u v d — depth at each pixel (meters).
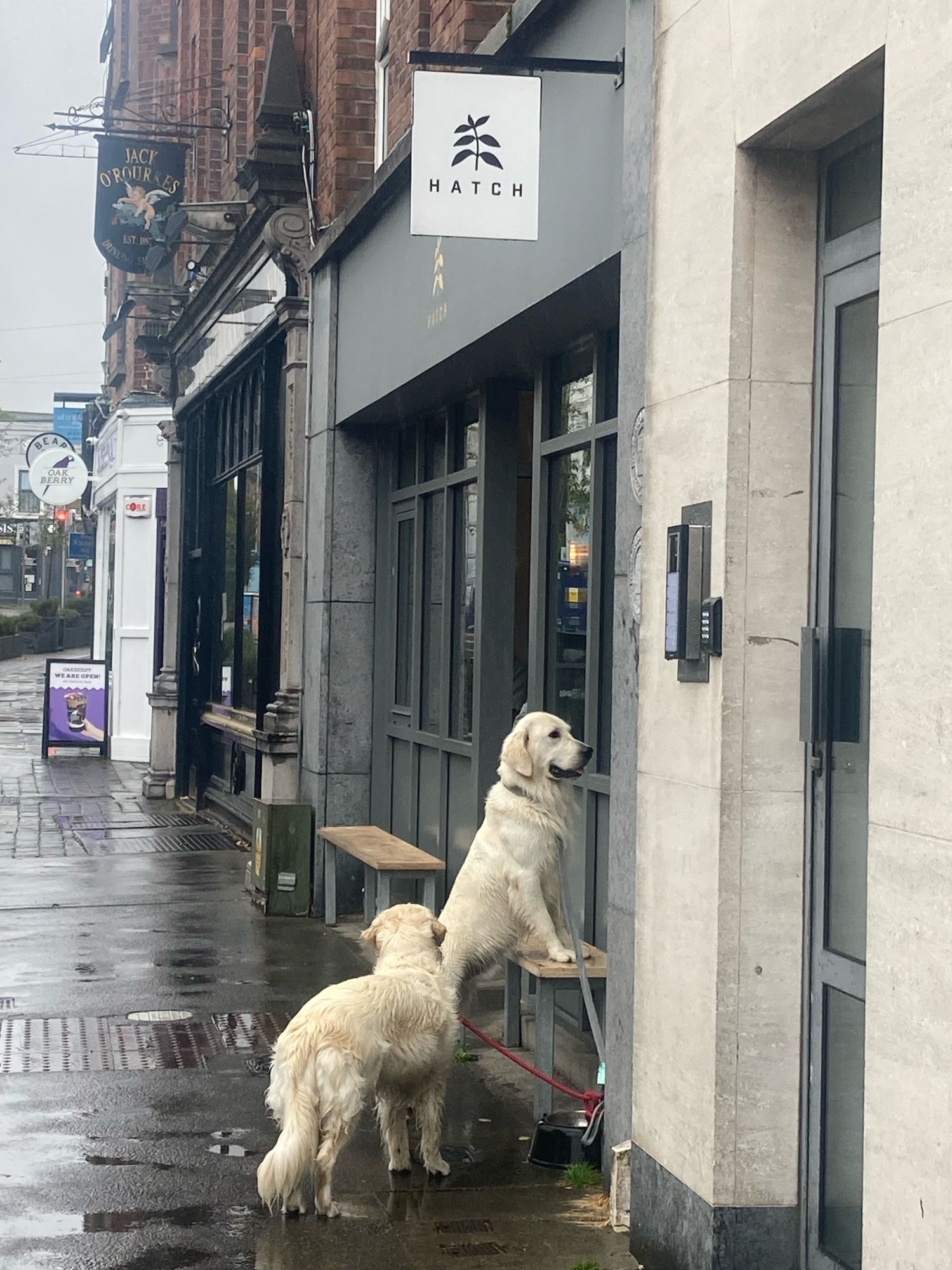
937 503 3.39
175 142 17.47
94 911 11.63
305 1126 5.16
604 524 7.27
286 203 12.26
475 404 9.63
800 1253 4.62
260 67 16.19
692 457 4.89
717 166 4.78
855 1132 4.36
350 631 11.63
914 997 3.45
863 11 3.92
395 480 11.45
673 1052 4.92
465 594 9.82
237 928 11.02
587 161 6.37
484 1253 5.16
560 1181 5.88
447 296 8.48
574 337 7.79
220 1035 8.04
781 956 4.64
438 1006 5.64
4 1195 5.65
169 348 19.30
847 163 4.59
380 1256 5.11
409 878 9.44
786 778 4.63
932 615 3.40
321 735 11.55
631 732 5.50
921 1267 3.41
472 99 6.49
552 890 6.86
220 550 17.47
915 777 3.46
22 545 90.25
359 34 11.66
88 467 36.84
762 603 4.64
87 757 25.53
